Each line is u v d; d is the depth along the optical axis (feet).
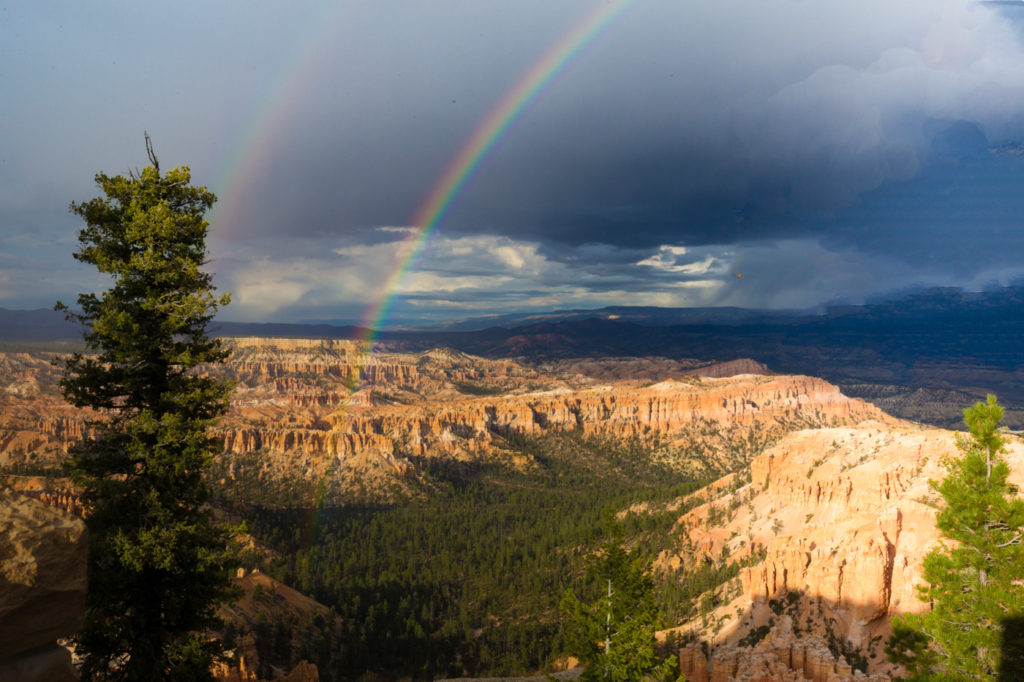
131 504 114.32
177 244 122.21
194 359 117.60
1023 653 121.08
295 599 490.08
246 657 289.53
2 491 48.11
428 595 613.93
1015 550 126.00
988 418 132.16
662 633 337.31
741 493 608.60
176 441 112.57
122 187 120.37
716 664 240.73
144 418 112.78
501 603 586.86
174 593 114.73
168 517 112.57
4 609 42.98
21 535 44.55
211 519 121.70
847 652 288.30
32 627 44.65
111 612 109.19
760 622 329.11
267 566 587.27
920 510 323.16
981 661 125.29
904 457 466.70
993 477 131.23
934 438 466.70
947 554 135.85
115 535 106.93
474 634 530.27
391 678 431.84
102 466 115.03
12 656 44.09
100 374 117.70
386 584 623.77
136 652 109.91
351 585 608.19
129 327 113.29
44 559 45.11
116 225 120.88
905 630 136.05
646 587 143.23
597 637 141.08
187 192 124.88
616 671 136.05
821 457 554.05
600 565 143.33
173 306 116.57
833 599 307.99
